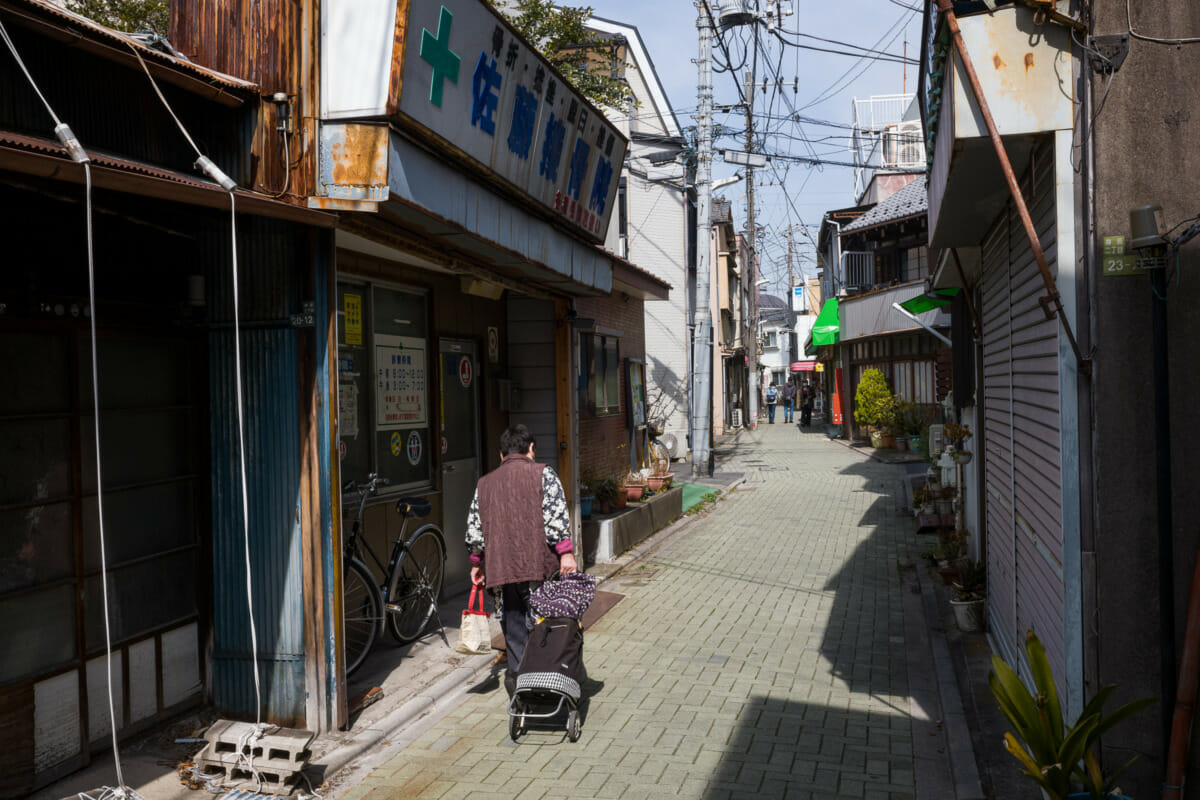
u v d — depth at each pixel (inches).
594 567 385.7
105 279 177.9
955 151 156.6
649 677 241.3
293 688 195.0
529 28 509.4
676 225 892.6
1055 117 140.6
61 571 167.6
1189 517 130.9
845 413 1133.7
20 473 159.8
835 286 1187.3
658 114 859.4
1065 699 145.1
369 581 237.9
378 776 179.0
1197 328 131.5
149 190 130.0
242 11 184.1
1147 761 131.7
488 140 228.8
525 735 200.7
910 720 207.2
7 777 155.2
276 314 192.2
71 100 152.4
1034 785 169.2
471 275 276.7
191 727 191.8
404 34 179.5
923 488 486.3
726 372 1338.6
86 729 171.3
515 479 213.9
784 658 257.9
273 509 194.2
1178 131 133.5
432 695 223.9
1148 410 133.3
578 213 315.6
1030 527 185.6
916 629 287.4
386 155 182.9
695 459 738.2
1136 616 133.7
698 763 183.6
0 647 154.9
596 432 479.5
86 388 173.9
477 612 225.9
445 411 319.0
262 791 168.1
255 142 181.2
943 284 346.9
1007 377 215.8
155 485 190.4
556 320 363.6
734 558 413.7
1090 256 135.9
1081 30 137.0
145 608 187.0
